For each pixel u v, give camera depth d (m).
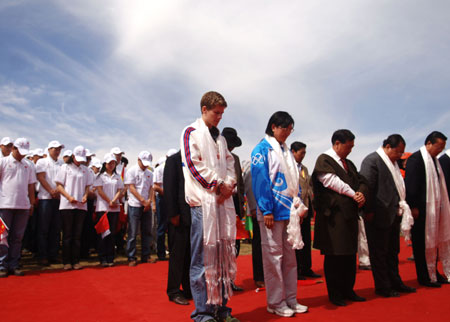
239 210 4.89
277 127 3.69
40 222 6.79
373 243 4.19
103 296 4.20
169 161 3.89
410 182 4.66
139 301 3.96
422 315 3.26
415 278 5.08
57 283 4.99
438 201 4.69
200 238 3.11
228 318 3.12
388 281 4.10
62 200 6.23
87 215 7.80
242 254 8.13
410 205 4.62
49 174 7.02
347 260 3.89
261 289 4.59
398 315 3.28
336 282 3.78
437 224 4.65
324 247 3.78
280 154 3.64
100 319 3.29
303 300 3.99
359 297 3.89
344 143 3.91
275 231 3.50
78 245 6.33
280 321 3.20
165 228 7.41
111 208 6.73
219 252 3.07
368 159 4.39
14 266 5.70
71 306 3.75
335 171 3.85
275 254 3.48
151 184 7.20
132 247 6.68
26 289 4.60
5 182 5.68
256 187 3.56
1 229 5.40
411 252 7.85
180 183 3.86
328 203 3.81
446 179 5.11
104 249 6.57
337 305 3.70
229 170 3.37
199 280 3.10
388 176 4.29
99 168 7.09
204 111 3.29
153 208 7.18
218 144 3.27
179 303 3.82
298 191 3.63
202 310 3.07
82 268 6.33
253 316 3.38
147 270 6.09
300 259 5.47
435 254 4.61
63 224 6.21
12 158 5.79
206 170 3.07
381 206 4.16
